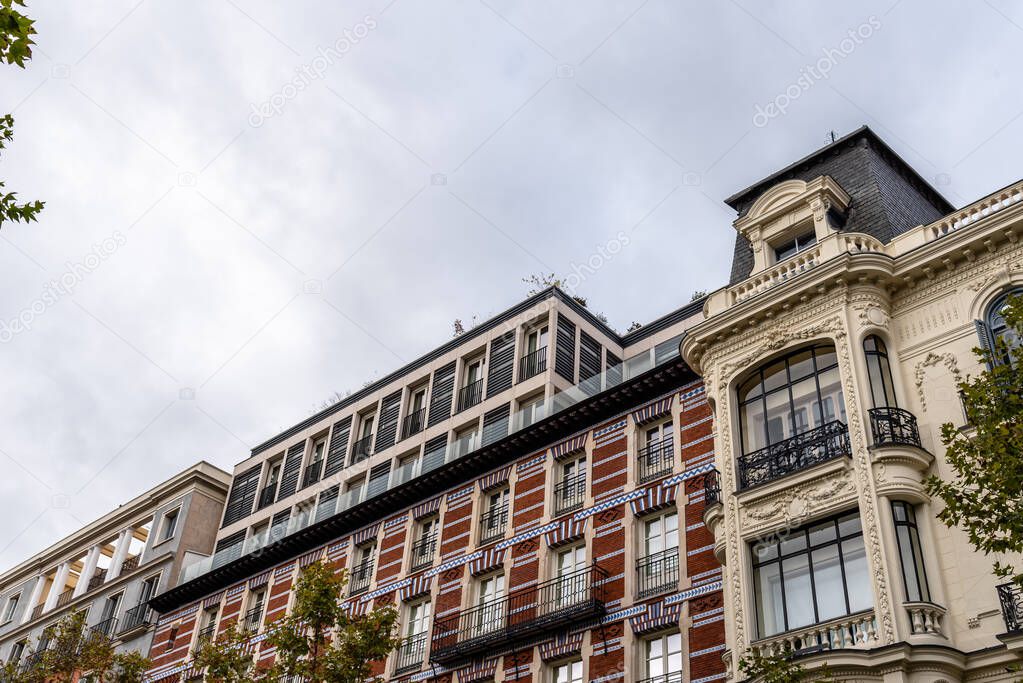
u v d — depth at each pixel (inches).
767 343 979.9
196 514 1856.5
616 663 1025.5
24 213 622.2
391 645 992.2
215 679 1056.2
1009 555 781.3
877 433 862.5
